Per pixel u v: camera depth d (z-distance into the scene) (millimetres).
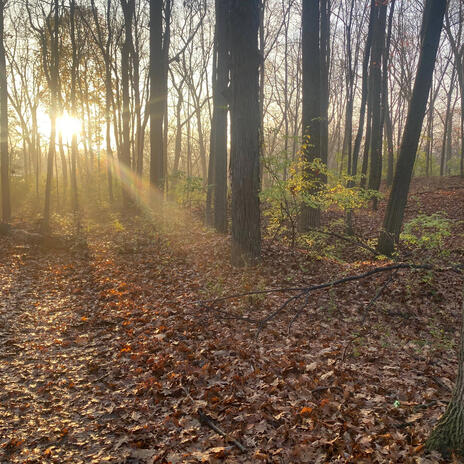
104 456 3668
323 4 15680
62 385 4918
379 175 18141
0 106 18234
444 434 3227
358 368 5113
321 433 3791
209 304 7453
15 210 26375
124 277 10031
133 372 5207
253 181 9383
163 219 16250
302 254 10172
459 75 24547
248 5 8844
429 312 6941
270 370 5074
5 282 9828
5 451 3746
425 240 6648
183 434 3936
